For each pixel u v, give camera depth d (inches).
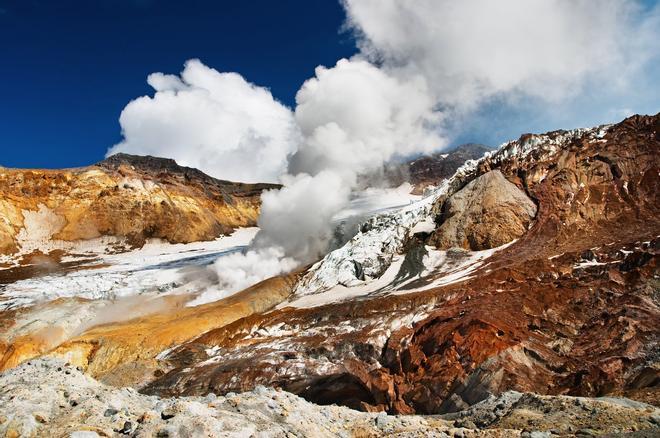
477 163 4926.2
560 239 3513.8
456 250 4030.5
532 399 800.3
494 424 730.8
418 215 4820.4
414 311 3029.0
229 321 4259.4
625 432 580.4
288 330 3508.9
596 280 2613.2
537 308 2496.3
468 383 2020.2
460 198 4431.6
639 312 2146.9
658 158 3750.0
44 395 557.6
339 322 3314.5
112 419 530.6
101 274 6717.5
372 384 2436.0
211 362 3181.6
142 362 3363.7
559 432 633.6
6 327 4532.5
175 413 542.6
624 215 3489.2
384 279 4195.4
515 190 4183.1
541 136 4616.1
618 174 3831.2
